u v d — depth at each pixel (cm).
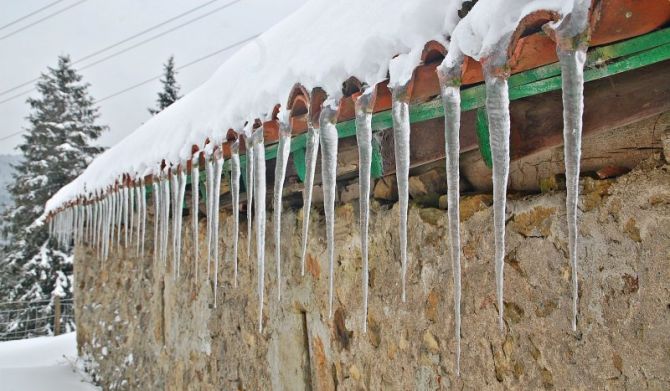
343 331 253
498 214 130
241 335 343
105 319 612
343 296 253
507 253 177
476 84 148
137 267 530
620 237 146
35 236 1534
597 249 152
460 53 131
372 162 220
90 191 500
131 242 550
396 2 173
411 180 221
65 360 728
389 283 224
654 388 138
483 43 124
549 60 125
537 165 178
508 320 175
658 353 137
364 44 163
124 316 555
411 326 212
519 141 169
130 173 376
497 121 125
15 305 1434
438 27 144
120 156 491
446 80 133
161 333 463
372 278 234
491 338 181
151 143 392
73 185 654
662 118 143
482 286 184
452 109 134
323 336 269
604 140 157
